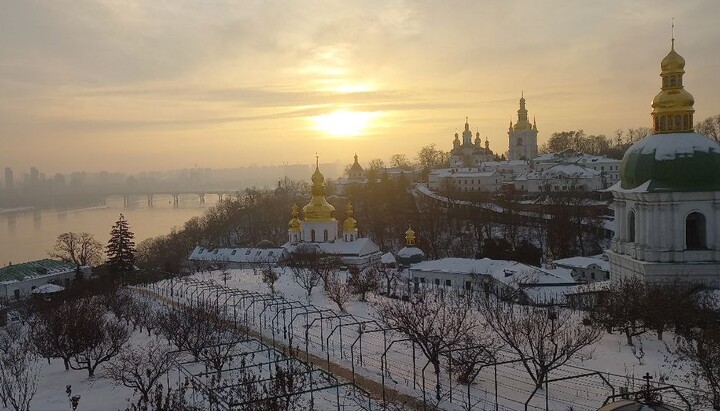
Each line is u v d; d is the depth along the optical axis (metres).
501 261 142.12
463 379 68.25
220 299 131.62
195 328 91.38
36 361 93.19
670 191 93.44
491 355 63.38
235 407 62.19
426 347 68.12
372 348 86.25
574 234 191.00
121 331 90.31
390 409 62.38
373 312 110.69
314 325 103.06
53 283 180.25
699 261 93.56
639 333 80.25
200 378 75.81
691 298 85.62
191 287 146.88
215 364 73.81
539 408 59.31
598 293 99.69
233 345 85.06
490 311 85.31
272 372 75.81
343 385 65.12
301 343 91.69
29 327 121.12
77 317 92.38
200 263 191.00
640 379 59.69
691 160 94.31
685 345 75.44
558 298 113.69
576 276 145.12
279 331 100.50
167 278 173.50
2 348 98.12
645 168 96.81
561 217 188.62
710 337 66.31
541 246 189.62
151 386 68.88
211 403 60.06
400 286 144.00
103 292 139.38
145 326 109.06
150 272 184.62
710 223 94.12
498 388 66.56
